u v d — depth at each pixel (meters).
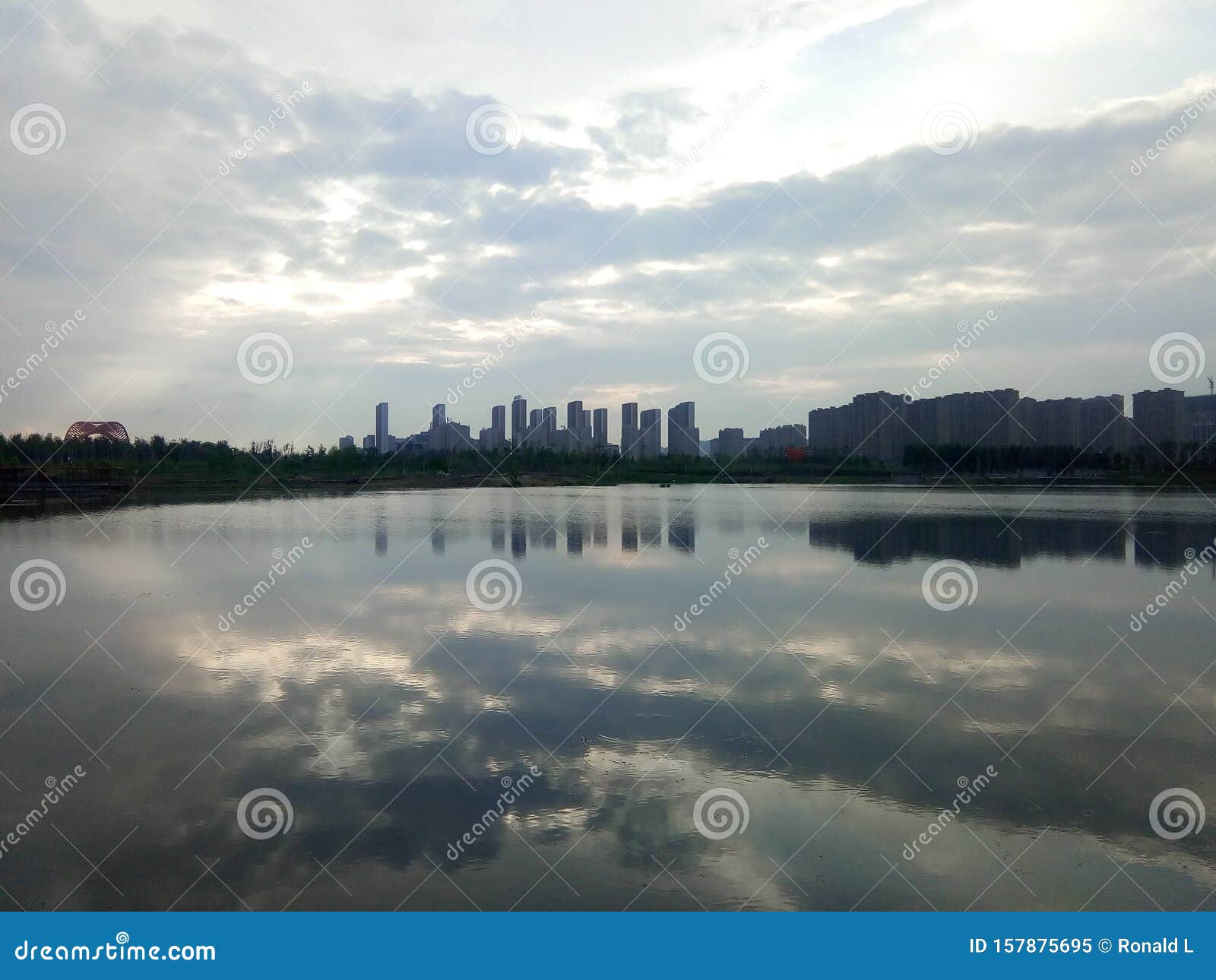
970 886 5.64
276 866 5.86
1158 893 5.55
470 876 5.73
